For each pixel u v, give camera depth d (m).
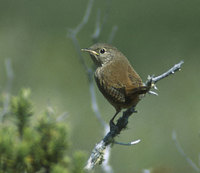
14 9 19.98
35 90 15.97
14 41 18.12
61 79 16.98
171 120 14.51
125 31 19.30
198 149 13.16
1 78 15.92
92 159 6.83
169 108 15.09
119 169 12.52
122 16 19.97
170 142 13.34
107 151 8.05
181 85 16.23
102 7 20.34
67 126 5.43
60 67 17.50
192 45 18.52
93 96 9.64
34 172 5.28
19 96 5.69
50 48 18.20
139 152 12.99
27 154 5.12
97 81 9.52
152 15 20.02
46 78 16.94
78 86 16.69
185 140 13.53
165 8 20.23
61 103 14.91
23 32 18.72
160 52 18.28
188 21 19.77
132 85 8.16
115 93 8.41
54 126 5.41
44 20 19.73
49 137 5.36
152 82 6.93
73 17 20.11
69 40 18.53
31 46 18.14
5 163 5.04
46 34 18.86
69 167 5.25
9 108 5.69
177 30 19.38
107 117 14.41
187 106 15.23
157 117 14.63
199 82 16.27
